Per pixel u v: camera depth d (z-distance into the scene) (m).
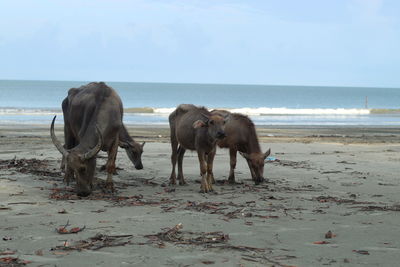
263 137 27.30
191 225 7.67
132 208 8.98
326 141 25.42
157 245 6.52
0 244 6.48
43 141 22.58
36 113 47.28
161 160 16.50
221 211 8.82
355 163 16.55
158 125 36.75
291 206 9.44
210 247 6.48
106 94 11.02
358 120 48.59
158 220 8.00
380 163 16.67
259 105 96.88
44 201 9.45
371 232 7.43
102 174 13.36
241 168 15.33
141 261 5.86
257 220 8.12
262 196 10.54
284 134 30.03
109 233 7.11
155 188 11.50
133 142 12.42
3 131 27.88
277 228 7.60
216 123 10.66
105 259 5.91
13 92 129.75
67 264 5.71
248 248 6.45
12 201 9.37
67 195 10.02
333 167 15.48
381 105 105.75
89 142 10.21
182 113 12.19
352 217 8.48
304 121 45.47
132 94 142.62
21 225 7.50
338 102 116.88
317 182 12.59
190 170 14.61
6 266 5.61
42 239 6.75
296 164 16.05
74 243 6.57
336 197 10.50
